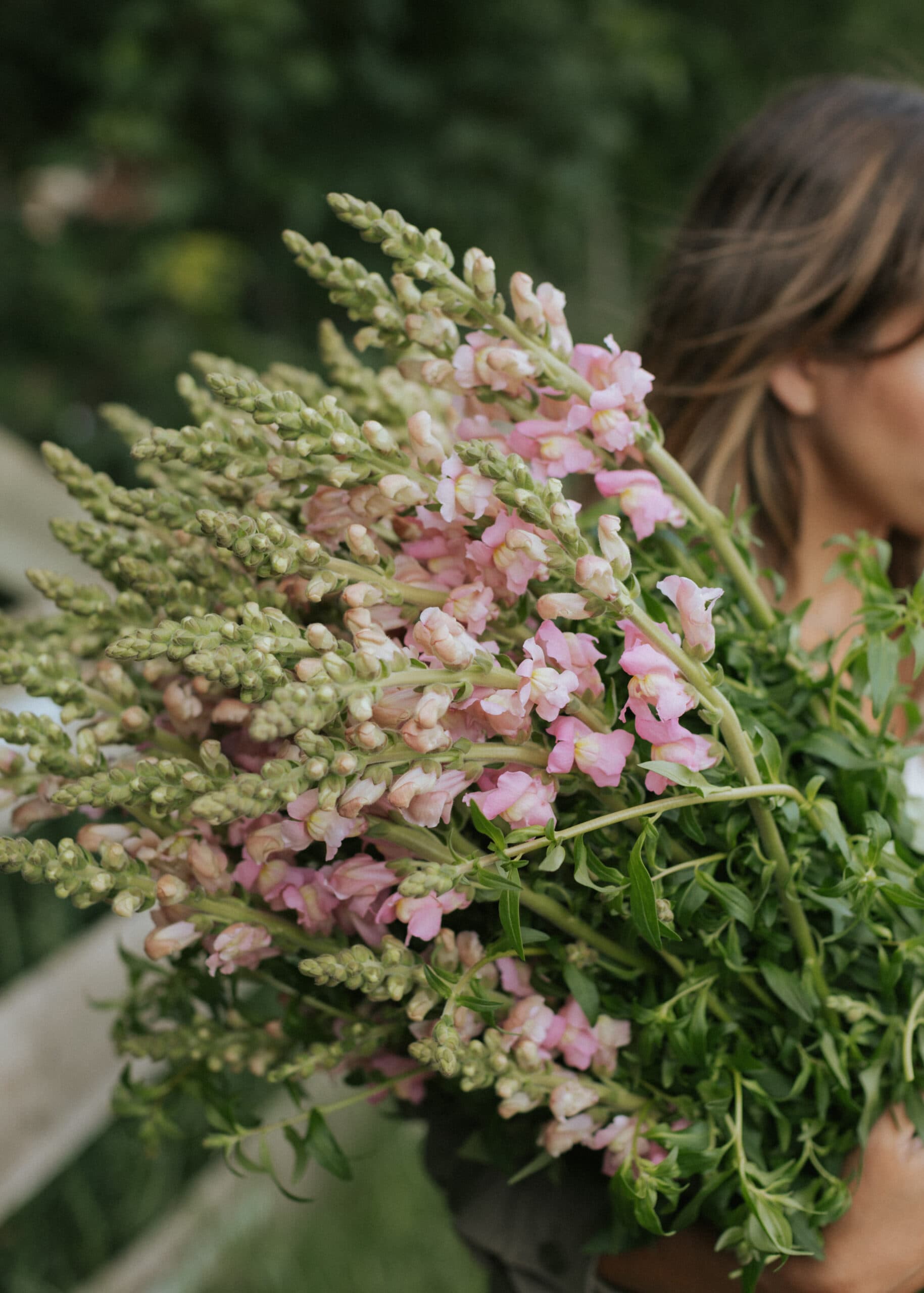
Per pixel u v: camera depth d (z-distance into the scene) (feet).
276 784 1.75
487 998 2.12
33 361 9.66
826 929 2.35
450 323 2.14
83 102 10.70
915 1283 2.60
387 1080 2.52
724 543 2.36
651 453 2.23
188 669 1.73
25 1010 4.48
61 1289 5.31
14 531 5.52
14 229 10.05
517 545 1.88
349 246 10.32
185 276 9.27
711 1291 2.64
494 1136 2.55
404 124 10.48
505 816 1.98
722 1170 2.31
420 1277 6.10
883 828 2.15
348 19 10.30
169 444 1.99
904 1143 2.42
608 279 11.21
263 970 2.46
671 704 1.91
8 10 10.13
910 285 3.29
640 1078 2.35
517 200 10.76
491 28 10.56
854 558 2.56
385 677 1.82
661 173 12.19
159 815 1.91
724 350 3.59
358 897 2.09
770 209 3.65
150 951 2.11
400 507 2.05
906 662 3.52
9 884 6.23
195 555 2.12
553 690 1.89
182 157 9.79
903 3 12.55
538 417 2.22
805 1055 2.27
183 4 9.50
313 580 1.93
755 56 12.49
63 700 2.12
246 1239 6.02
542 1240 2.81
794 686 2.41
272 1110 6.54
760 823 2.11
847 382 3.32
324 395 2.59
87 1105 4.54
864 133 3.55
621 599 1.86
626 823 2.14
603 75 10.67
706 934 2.22
